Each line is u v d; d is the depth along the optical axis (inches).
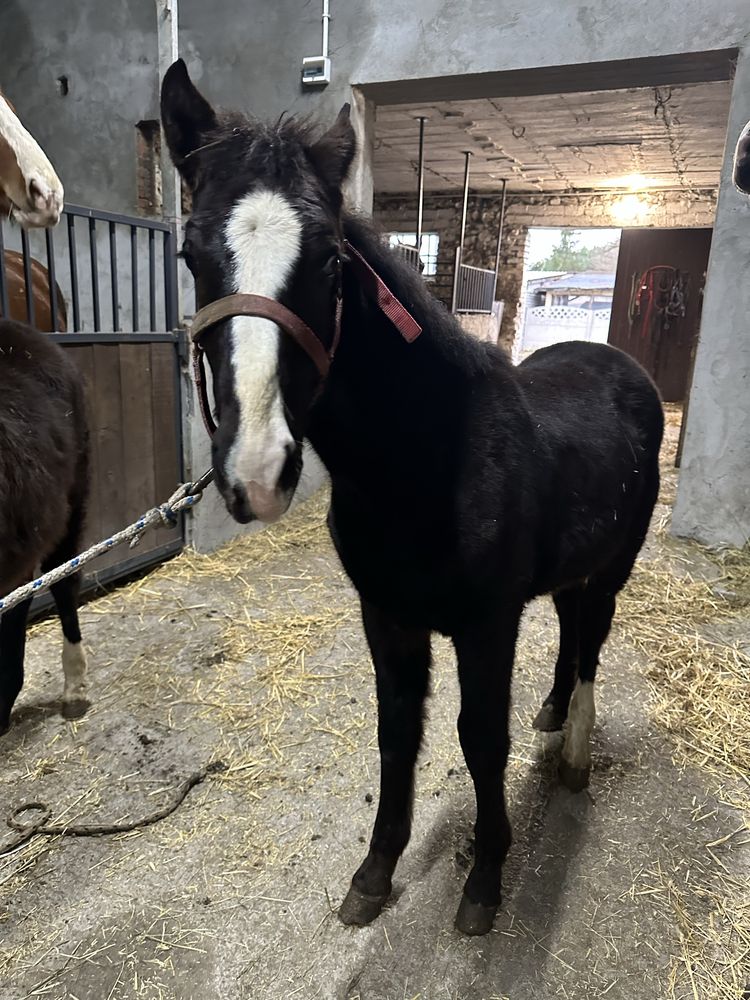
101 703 88.7
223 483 36.2
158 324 155.9
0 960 54.3
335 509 50.4
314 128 42.9
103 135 189.0
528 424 54.3
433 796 72.5
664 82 147.0
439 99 164.9
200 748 80.3
